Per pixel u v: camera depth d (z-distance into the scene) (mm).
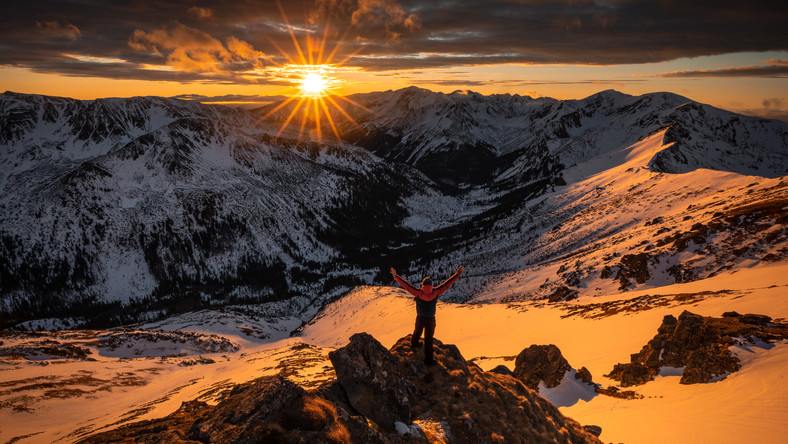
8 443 44531
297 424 7305
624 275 88188
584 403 28203
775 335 27359
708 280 64875
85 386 67312
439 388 10914
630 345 40312
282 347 100312
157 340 106125
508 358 47188
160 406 52719
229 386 53875
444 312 96062
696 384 25797
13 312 196125
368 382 9594
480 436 9766
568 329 57406
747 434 17547
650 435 19359
